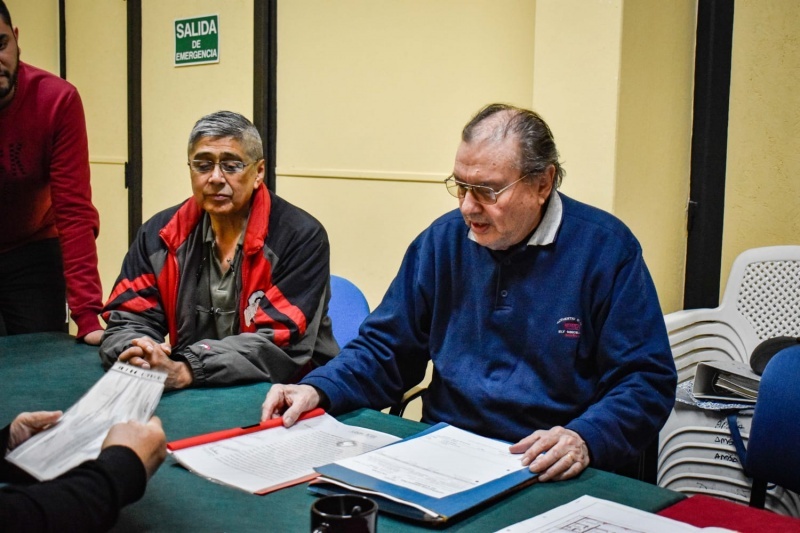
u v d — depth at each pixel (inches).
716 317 94.5
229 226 75.5
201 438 51.2
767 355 80.3
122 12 151.7
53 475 39.3
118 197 158.1
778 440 57.7
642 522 39.5
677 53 97.4
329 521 33.7
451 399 64.4
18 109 82.8
